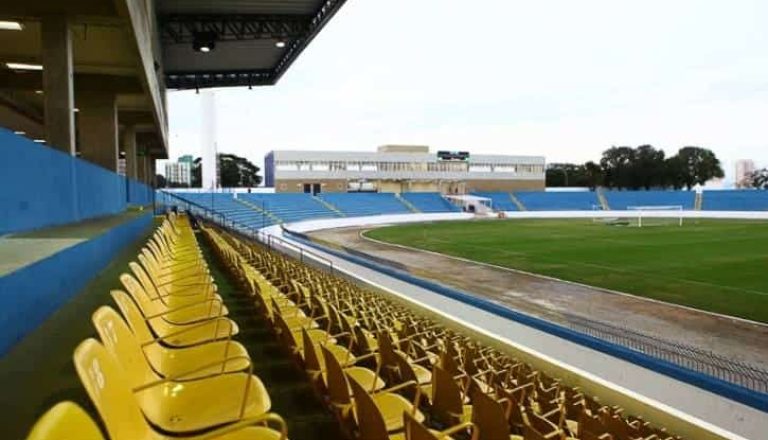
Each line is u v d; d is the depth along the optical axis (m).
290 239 28.53
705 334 10.95
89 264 5.91
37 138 29.05
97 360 1.69
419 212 56.44
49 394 2.56
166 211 31.91
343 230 41.41
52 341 3.43
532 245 28.23
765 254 23.05
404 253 26.06
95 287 5.53
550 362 7.61
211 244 13.39
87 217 10.72
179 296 4.79
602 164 87.50
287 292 7.36
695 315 12.60
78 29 12.58
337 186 60.56
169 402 2.55
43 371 2.87
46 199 7.79
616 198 63.78
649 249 25.48
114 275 6.43
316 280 10.18
